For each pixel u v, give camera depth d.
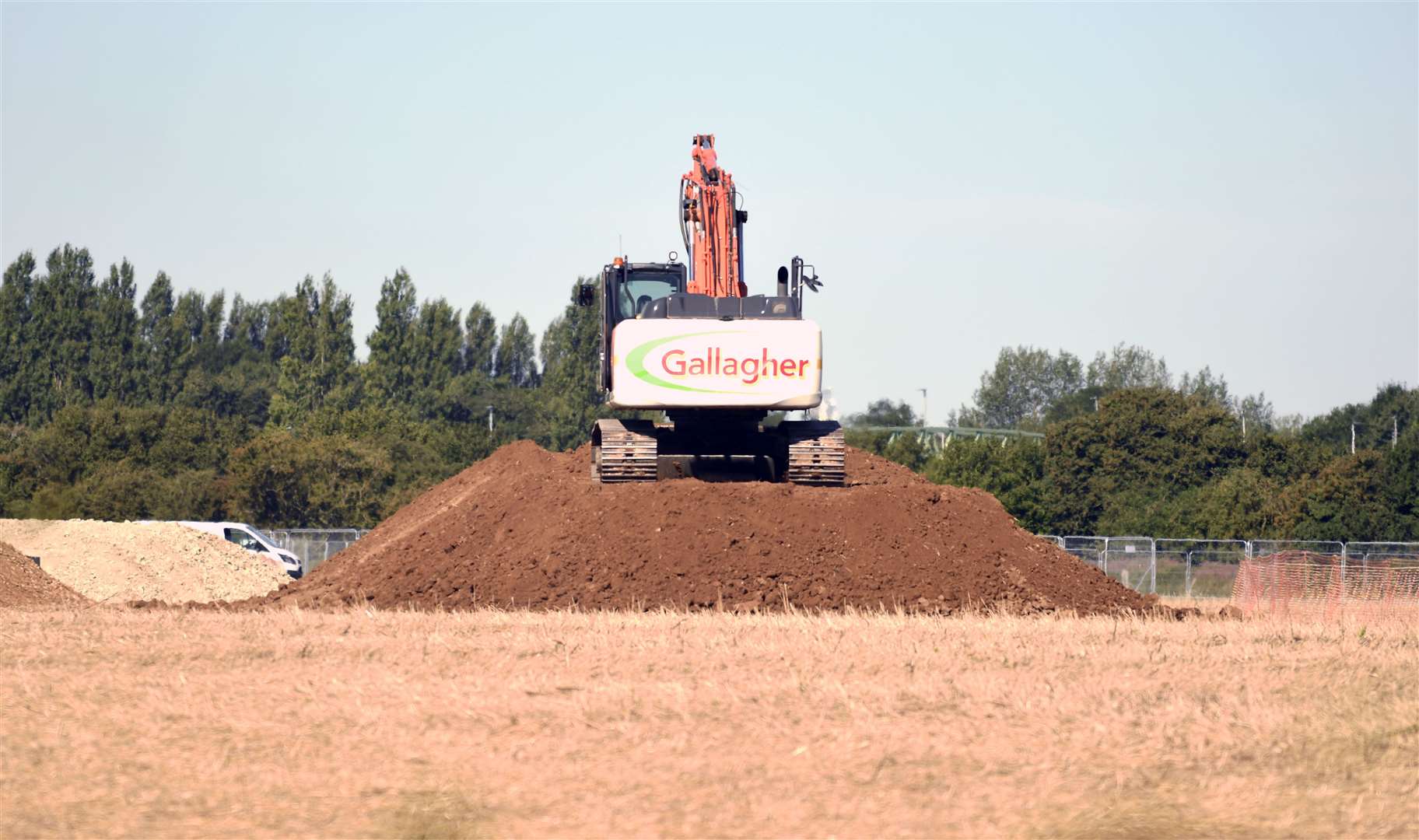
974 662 55.56
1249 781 37.12
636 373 85.00
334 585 91.19
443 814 33.88
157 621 70.88
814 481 90.38
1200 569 161.00
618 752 39.47
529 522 87.94
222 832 32.78
